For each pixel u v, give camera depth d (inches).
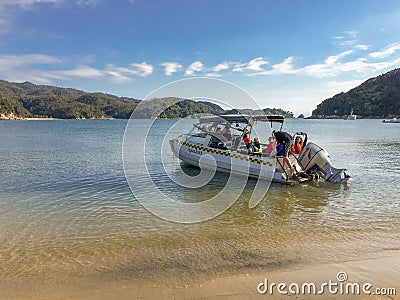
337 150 783.1
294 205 294.0
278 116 408.5
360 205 293.9
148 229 230.2
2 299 141.4
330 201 307.4
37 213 265.6
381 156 660.7
